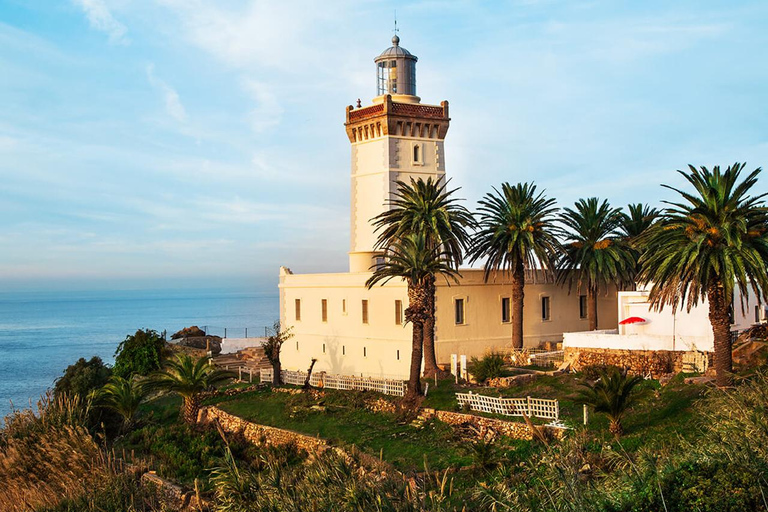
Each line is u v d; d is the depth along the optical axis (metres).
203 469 43.78
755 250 37.78
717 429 26.81
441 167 71.75
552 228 57.69
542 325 64.44
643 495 20.89
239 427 50.31
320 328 64.62
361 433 44.19
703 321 46.84
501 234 56.53
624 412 38.00
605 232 61.75
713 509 19.61
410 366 52.25
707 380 40.22
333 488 26.14
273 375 59.62
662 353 46.28
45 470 45.50
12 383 114.81
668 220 40.31
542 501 24.72
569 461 26.20
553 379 47.78
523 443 37.47
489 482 32.62
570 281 64.19
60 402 51.62
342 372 61.88
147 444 49.53
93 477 41.94
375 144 70.38
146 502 38.59
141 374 69.81
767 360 41.72
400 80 73.75
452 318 57.53
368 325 59.31
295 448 44.97
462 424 42.25
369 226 70.88
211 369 54.72
